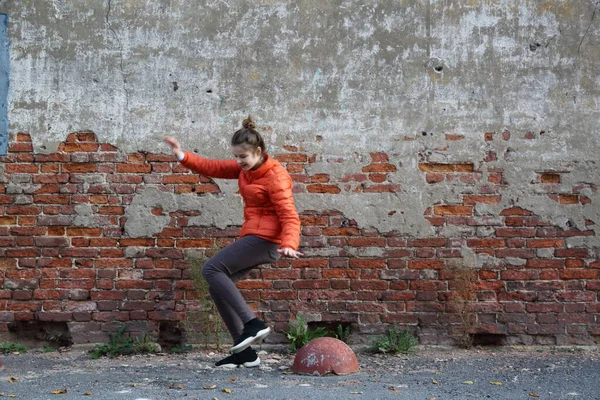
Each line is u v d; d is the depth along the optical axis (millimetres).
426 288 6301
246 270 4996
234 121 6348
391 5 6402
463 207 6332
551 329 6273
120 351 6082
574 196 6328
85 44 6367
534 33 6391
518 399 4336
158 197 6324
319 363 5137
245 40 6391
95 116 6340
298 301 6301
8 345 6168
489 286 6301
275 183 4742
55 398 4344
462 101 6363
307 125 6359
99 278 6277
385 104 6367
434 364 5633
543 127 6344
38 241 6277
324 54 6383
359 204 6336
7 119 6316
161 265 6293
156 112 6352
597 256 6301
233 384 4777
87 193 6316
